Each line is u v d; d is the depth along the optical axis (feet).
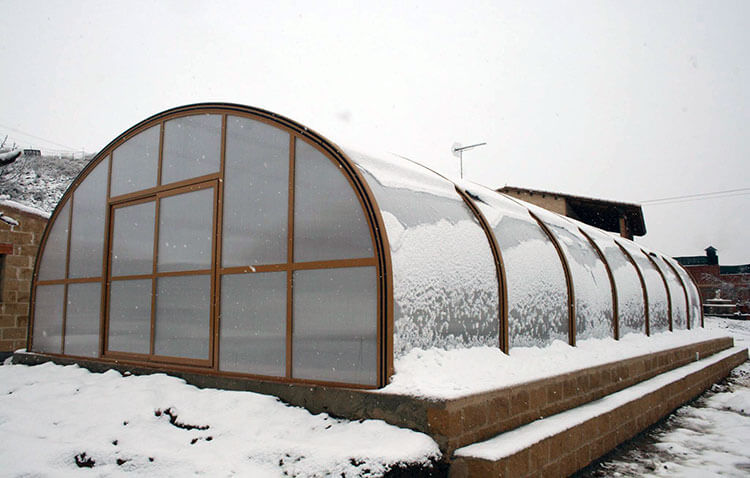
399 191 17.48
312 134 17.19
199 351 19.36
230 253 18.93
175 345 20.35
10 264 33.42
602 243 33.09
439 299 16.47
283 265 17.15
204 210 20.29
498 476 12.41
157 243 21.98
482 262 18.83
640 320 32.89
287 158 17.79
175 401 17.02
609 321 28.19
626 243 39.88
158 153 22.79
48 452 14.93
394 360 14.57
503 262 19.58
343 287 15.69
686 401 28.19
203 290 19.65
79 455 14.78
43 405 18.60
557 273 23.61
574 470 16.12
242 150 19.30
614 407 19.31
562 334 22.89
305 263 16.60
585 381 20.07
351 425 14.17
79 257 26.03
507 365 17.42
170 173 21.99
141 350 21.85
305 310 16.43
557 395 18.02
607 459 18.12
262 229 18.08
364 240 15.47
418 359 15.05
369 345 14.89
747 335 71.82
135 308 22.48
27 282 34.24
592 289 26.84
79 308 25.40
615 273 31.09
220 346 18.62
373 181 16.74
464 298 17.49
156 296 21.58
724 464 17.49
